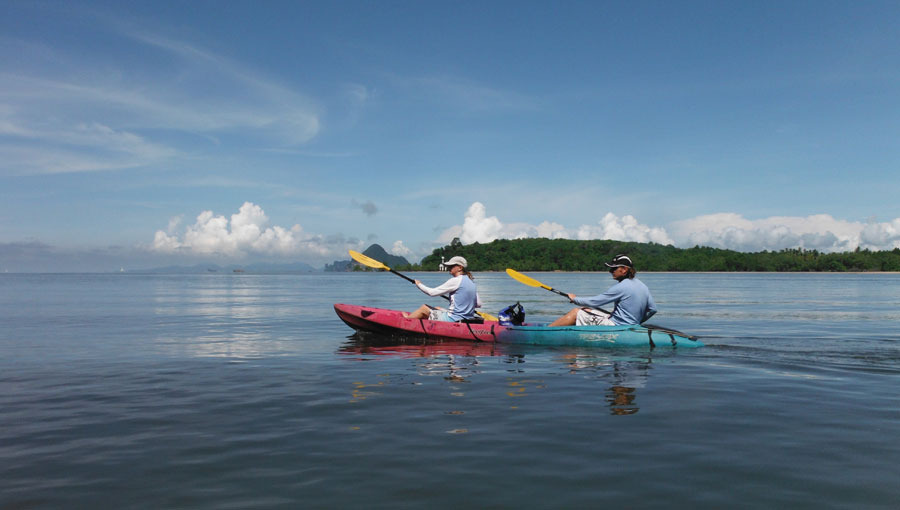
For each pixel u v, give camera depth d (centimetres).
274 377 621
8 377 630
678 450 359
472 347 873
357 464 337
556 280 8112
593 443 375
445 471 324
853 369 652
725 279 8212
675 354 774
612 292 859
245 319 1427
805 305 2069
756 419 432
